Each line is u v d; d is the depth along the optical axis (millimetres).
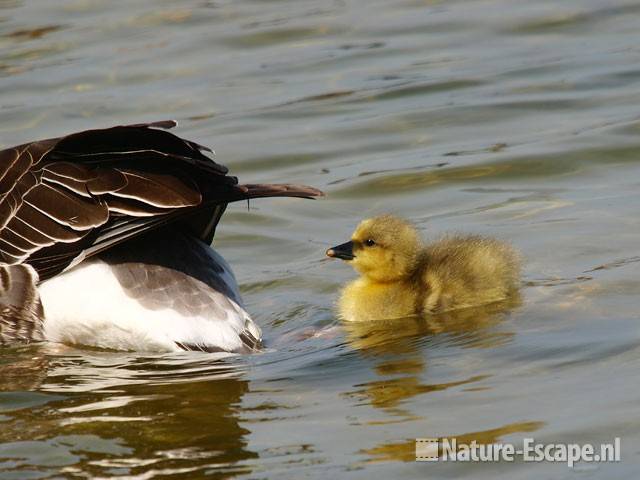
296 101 19281
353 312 12188
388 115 18453
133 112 19031
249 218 15336
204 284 11047
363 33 22484
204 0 25062
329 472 8258
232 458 8586
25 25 23562
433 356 10523
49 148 11055
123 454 8766
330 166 16828
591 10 22609
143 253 11117
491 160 16438
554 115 17969
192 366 10594
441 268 12234
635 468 8008
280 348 11102
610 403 8992
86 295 10930
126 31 23078
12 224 10867
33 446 8969
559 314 11320
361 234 12750
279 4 24656
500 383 9641
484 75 19844
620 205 14445
